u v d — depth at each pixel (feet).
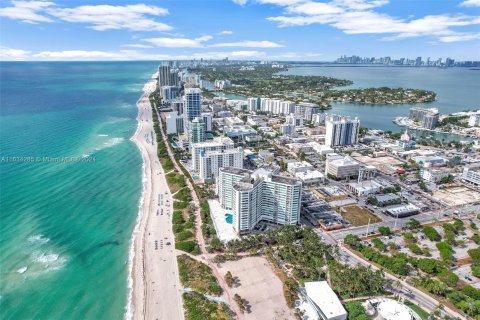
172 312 650.84
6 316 646.33
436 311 623.77
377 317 628.28
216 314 633.61
